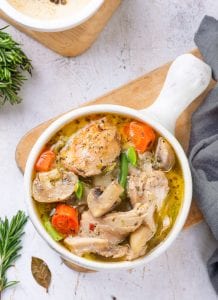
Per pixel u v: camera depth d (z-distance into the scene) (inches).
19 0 30.9
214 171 30.4
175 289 33.5
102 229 27.7
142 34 33.4
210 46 30.8
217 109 30.3
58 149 28.3
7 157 33.1
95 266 27.7
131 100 31.2
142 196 27.9
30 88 33.2
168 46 33.3
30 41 33.1
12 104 32.6
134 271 33.4
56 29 30.0
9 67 31.1
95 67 33.4
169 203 28.5
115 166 28.2
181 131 31.3
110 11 32.3
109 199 27.3
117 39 33.4
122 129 28.5
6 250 31.9
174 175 28.6
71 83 33.3
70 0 31.0
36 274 33.1
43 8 30.8
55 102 33.3
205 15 31.6
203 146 30.2
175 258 33.4
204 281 33.4
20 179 33.1
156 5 33.3
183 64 28.7
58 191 27.8
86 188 28.1
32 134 31.2
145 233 27.6
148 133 28.1
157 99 29.0
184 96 28.7
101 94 33.2
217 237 30.4
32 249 33.1
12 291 33.2
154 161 28.5
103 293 33.4
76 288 33.3
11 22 32.7
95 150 27.8
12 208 33.1
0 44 30.4
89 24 31.9
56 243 27.9
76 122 28.4
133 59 33.5
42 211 28.2
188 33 33.3
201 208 30.2
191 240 33.3
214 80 31.2
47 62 33.2
